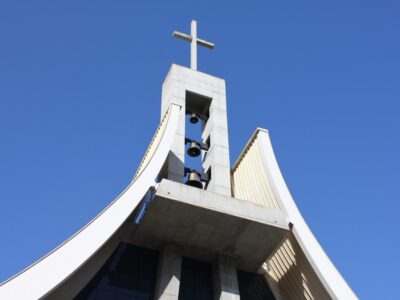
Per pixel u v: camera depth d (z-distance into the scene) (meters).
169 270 12.63
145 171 12.77
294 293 13.86
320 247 12.87
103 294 12.33
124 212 11.91
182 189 12.42
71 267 10.68
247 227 12.84
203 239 13.16
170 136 13.77
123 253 13.20
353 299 12.04
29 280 10.19
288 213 13.25
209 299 13.13
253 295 13.86
